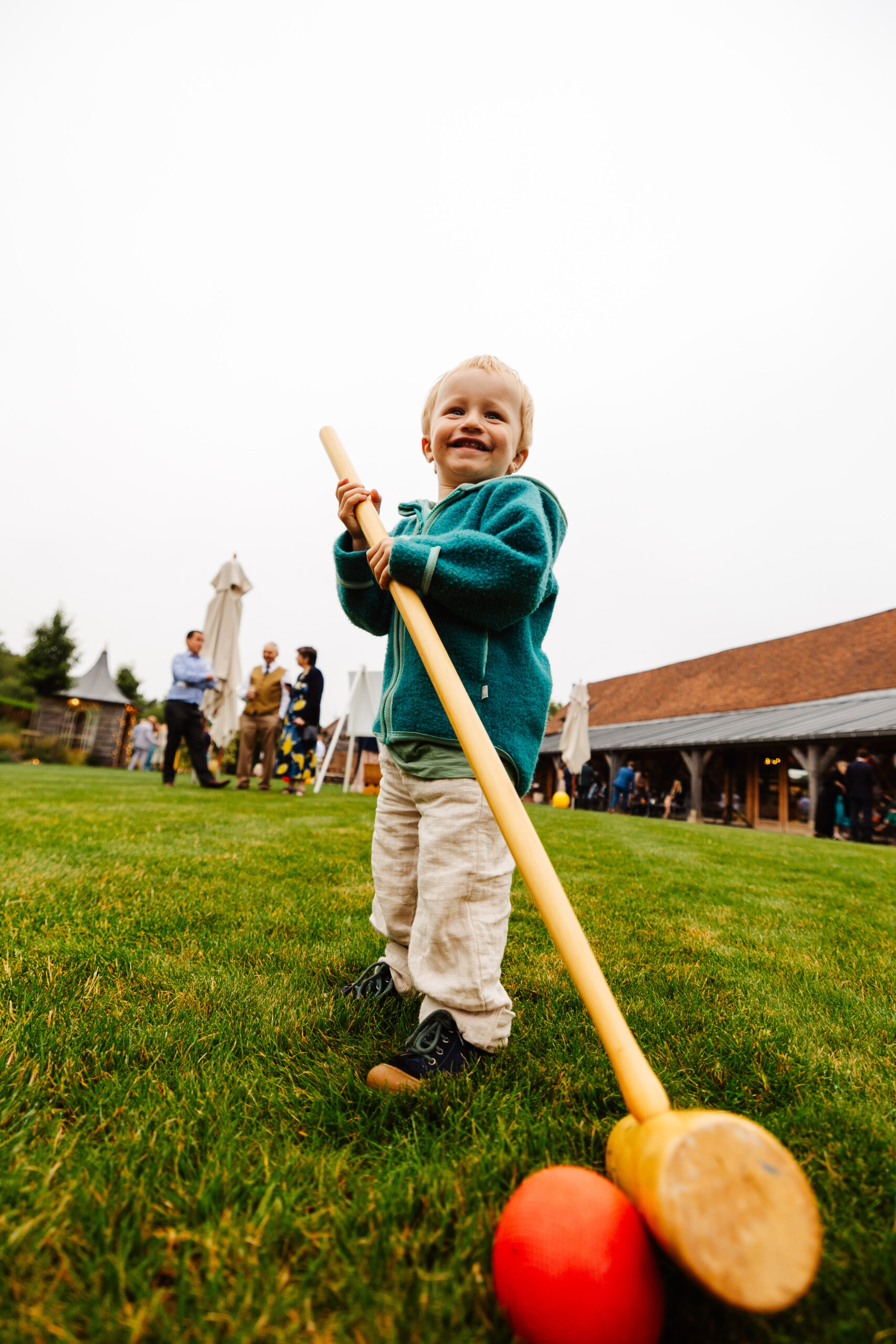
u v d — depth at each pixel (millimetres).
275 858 3441
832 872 4414
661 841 5781
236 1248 781
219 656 9789
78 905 2279
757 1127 651
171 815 5027
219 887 2678
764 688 21672
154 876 2828
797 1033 1558
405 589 1424
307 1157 974
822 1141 1090
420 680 1463
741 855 5059
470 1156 988
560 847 4781
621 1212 707
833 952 2328
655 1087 779
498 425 1777
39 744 24344
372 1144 1043
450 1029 1293
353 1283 739
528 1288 673
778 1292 599
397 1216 855
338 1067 1282
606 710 27891
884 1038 1594
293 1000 1576
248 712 8594
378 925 1628
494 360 1840
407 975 1619
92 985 1569
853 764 11727
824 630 22141
